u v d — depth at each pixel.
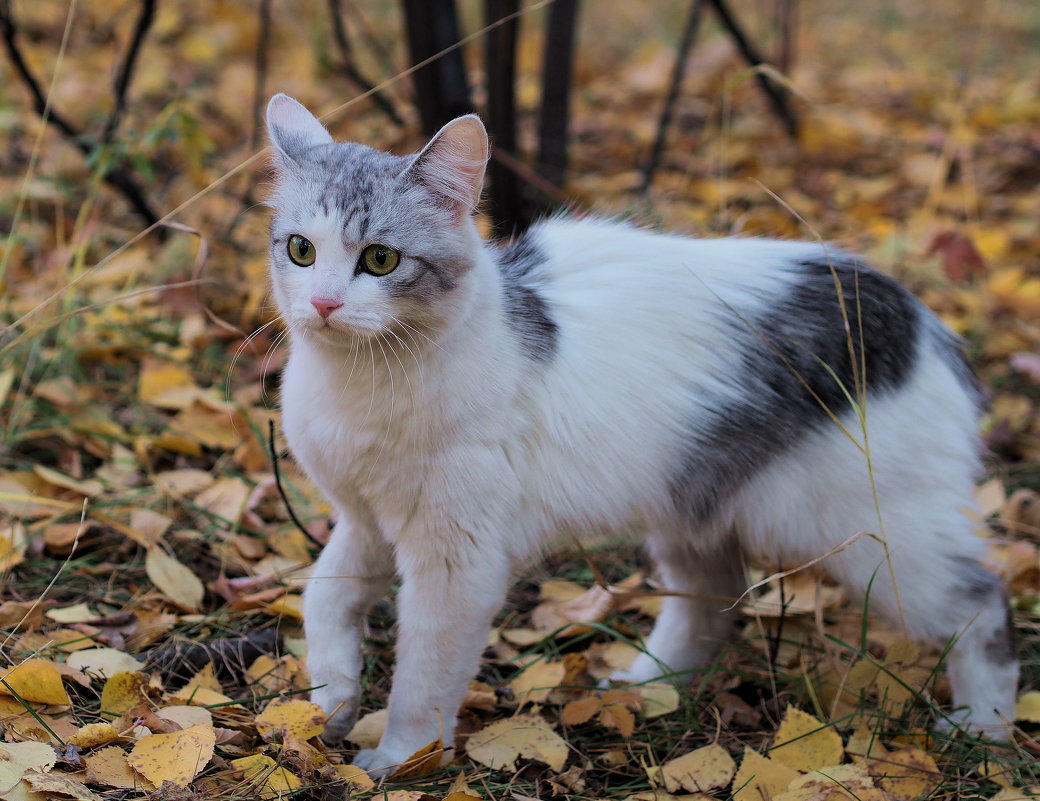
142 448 3.58
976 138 6.70
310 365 2.42
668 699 2.80
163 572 3.02
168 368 3.95
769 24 8.23
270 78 6.88
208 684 2.68
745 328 2.63
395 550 2.55
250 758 2.33
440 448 2.38
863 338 2.64
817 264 2.73
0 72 6.22
